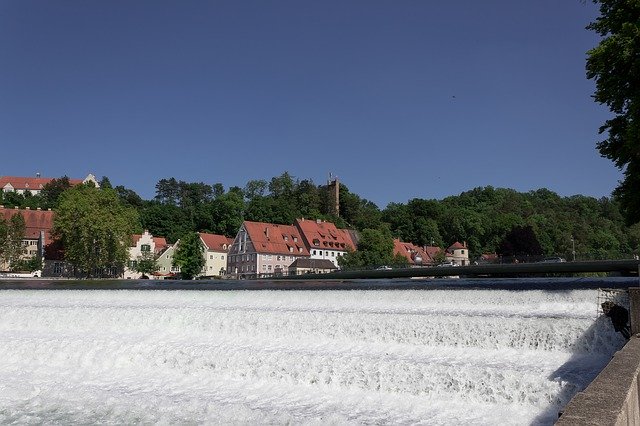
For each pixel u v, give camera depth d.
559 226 189.75
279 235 150.75
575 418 8.17
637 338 16.64
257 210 193.75
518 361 20.08
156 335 28.89
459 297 32.25
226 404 19.31
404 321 24.67
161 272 154.25
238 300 38.47
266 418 17.80
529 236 113.56
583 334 21.02
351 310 29.03
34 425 18.03
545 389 17.28
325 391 20.62
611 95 31.73
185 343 26.19
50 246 131.75
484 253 192.38
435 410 17.91
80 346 26.17
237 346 25.11
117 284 62.03
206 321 29.55
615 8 32.16
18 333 30.47
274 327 27.72
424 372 19.44
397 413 17.72
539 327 21.80
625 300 23.25
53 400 20.56
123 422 18.08
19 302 40.81
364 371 20.53
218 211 191.38
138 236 151.62
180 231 188.88
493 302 31.03
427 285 42.47
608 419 8.09
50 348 26.42
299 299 36.94
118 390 21.55
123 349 25.50
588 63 32.34
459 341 23.31
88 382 22.72
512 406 17.67
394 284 46.03
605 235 176.75
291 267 141.12
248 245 145.25
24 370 24.72
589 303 28.28
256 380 22.42
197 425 17.52
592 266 48.75
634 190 32.59
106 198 104.88
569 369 18.39
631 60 29.95
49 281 69.62
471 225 197.38
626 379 10.59
